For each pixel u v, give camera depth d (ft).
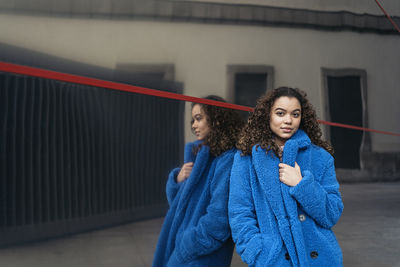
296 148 3.67
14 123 1.55
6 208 1.55
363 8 5.44
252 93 3.49
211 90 2.93
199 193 3.29
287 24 3.95
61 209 1.75
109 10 1.96
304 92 4.16
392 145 6.28
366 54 5.57
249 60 3.38
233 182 3.58
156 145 2.41
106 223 2.01
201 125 2.96
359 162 5.67
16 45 1.57
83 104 1.83
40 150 1.65
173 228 2.83
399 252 5.85
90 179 1.89
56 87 1.71
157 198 2.53
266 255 3.38
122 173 2.11
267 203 3.61
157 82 2.32
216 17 2.89
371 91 5.70
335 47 4.84
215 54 2.90
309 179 3.49
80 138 1.83
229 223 3.52
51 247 1.72
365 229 5.82
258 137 3.69
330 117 4.89
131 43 2.10
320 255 3.56
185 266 3.16
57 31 1.72
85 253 1.87
